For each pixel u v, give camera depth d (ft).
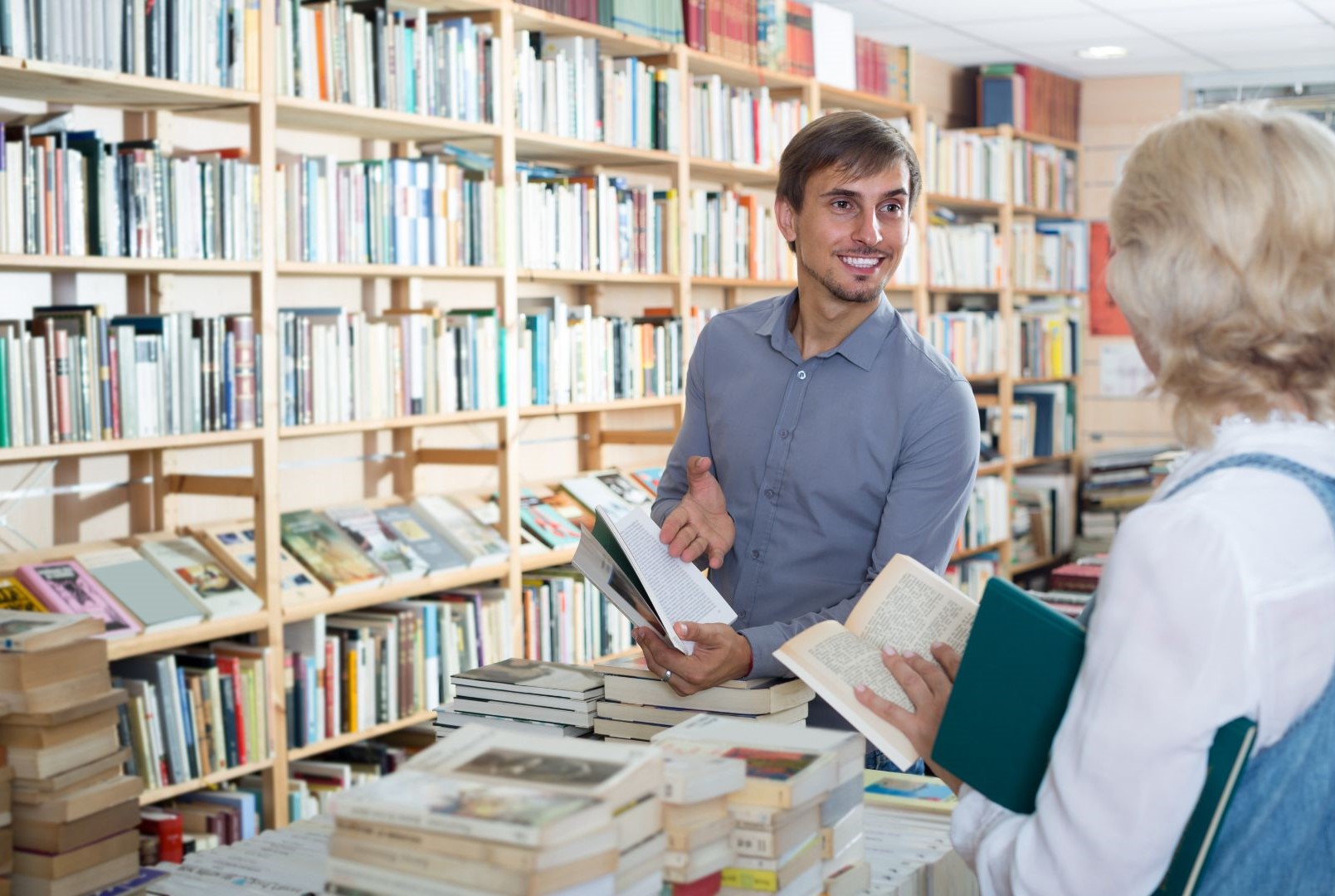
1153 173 3.27
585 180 13.64
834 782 3.91
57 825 6.72
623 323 14.12
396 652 11.68
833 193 6.34
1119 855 3.02
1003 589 3.54
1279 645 2.97
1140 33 19.76
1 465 9.96
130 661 9.86
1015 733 3.48
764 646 5.44
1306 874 3.13
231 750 10.25
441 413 12.12
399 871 3.09
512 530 12.78
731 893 3.70
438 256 12.07
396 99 11.48
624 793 3.23
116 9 9.30
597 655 13.78
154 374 9.82
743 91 15.72
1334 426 3.18
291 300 12.18
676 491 7.38
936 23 18.92
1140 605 3.02
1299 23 19.12
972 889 4.97
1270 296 3.07
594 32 13.34
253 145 10.39
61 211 9.19
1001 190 21.53
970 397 6.66
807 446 6.75
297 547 11.22
